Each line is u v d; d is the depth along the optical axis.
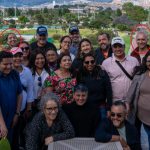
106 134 5.52
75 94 5.91
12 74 6.50
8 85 6.38
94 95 6.83
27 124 6.72
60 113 5.68
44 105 5.57
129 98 6.62
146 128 6.47
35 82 7.58
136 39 7.92
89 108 5.95
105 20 92.38
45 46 9.05
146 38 7.81
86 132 5.89
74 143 5.20
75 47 9.70
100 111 6.09
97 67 6.98
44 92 6.92
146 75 6.50
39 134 5.63
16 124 6.77
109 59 7.23
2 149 4.52
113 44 7.08
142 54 7.82
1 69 6.34
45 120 5.65
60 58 6.88
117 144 5.22
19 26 95.38
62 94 6.77
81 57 7.24
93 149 4.98
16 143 6.96
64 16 116.81
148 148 6.42
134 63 7.15
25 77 7.14
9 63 6.31
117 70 7.07
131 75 7.07
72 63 7.27
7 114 6.41
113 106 5.79
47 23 105.56
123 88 7.06
